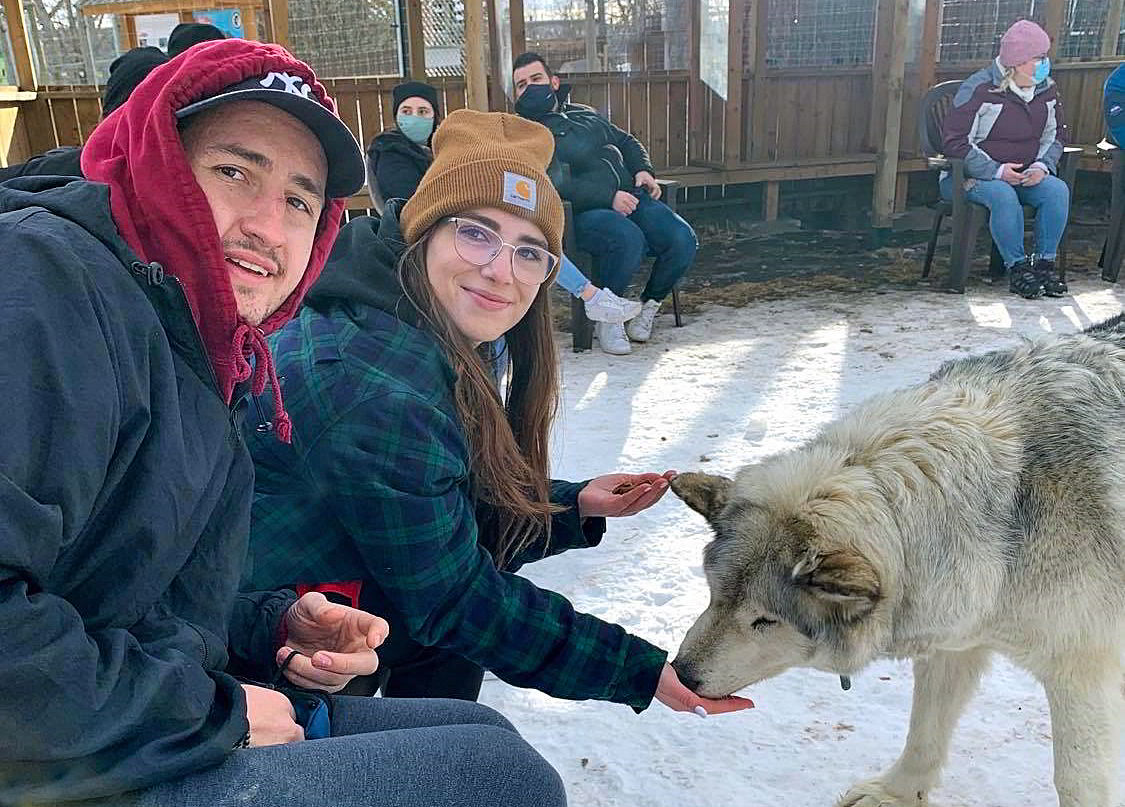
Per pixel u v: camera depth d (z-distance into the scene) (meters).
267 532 1.98
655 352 6.32
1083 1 10.62
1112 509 2.09
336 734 1.60
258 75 1.34
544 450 2.48
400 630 2.19
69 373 1.06
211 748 1.19
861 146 10.77
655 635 3.12
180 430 1.22
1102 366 2.28
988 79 7.24
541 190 2.09
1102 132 10.42
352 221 2.22
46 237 1.12
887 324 6.74
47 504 1.03
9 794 1.07
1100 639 2.12
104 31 8.15
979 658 2.40
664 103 9.95
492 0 8.74
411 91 5.80
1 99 7.91
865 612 2.11
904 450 2.23
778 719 2.75
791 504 2.23
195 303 1.32
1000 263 7.97
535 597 1.99
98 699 1.06
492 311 2.10
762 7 9.67
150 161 1.26
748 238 10.21
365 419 1.86
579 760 2.60
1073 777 2.16
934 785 2.41
